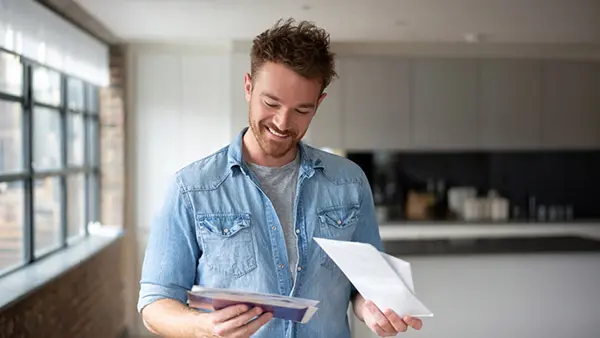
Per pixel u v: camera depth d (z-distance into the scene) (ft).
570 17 14.92
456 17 14.80
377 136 19.15
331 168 5.25
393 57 19.15
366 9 13.80
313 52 4.33
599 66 19.74
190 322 4.33
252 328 4.11
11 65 10.81
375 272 4.51
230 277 4.85
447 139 19.38
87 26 15.15
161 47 17.98
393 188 21.06
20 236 11.58
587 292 13.35
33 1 10.67
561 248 13.26
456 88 19.34
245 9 13.70
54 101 13.48
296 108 4.41
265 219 4.95
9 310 8.82
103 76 16.14
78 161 15.64
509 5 13.61
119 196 17.51
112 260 16.15
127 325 18.03
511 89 19.51
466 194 20.62
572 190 21.56
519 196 21.44
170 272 4.83
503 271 13.11
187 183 4.93
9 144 10.89
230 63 18.06
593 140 19.80
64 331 11.70
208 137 18.19
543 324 13.25
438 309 12.99
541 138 19.65
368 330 12.77
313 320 4.93
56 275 10.79
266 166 5.08
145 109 18.04
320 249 5.00
